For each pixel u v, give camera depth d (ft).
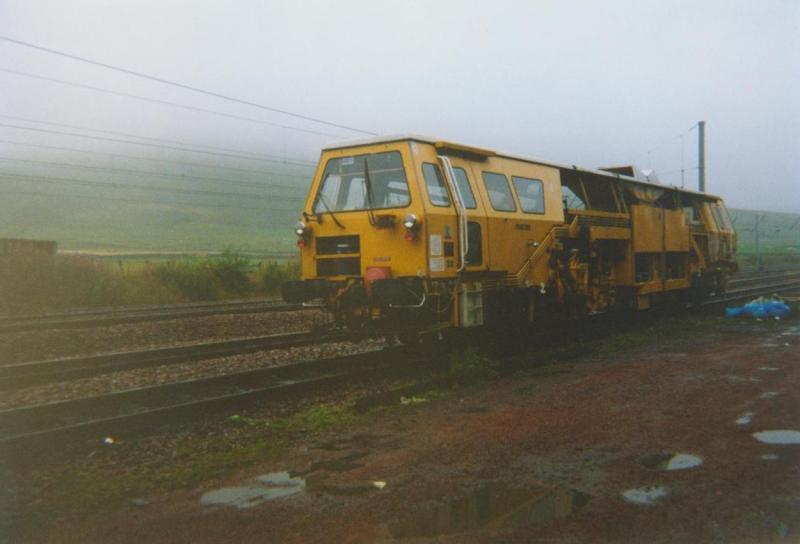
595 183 50.26
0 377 32.14
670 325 48.21
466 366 30.91
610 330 48.52
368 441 21.52
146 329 50.62
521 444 20.13
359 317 35.09
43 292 72.74
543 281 40.98
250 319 56.85
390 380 31.73
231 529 14.92
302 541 14.11
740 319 49.01
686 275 61.26
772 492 15.72
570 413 23.49
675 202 62.03
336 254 35.42
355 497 16.52
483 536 14.02
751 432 20.44
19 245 81.30
